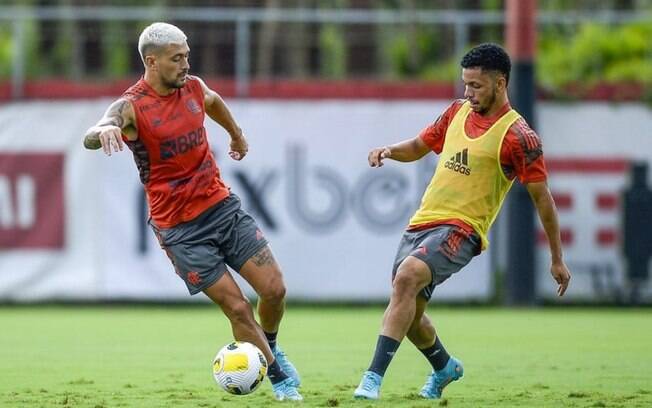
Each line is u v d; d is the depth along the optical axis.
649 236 72.06
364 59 87.88
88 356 44.19
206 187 28.28
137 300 72.81
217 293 28.08
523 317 65.94
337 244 71.25
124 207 70.50
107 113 27.44
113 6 95.50
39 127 70.31
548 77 80.06
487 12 91.81
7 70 81.25
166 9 92.12
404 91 71.56
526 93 69.62
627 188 72.25
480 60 27.94
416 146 30.08
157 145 27.84
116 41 79.19
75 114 70.50
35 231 70.19
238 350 28.03
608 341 51.19
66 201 70.31
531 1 69.44
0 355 44.62
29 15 71.94
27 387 33.25
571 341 51.12
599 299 72.25
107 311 71.31
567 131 72.50
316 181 71.19
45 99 70.50
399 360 42.28
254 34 86.44
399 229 71.19
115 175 70.44
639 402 29.23
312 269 71.25
